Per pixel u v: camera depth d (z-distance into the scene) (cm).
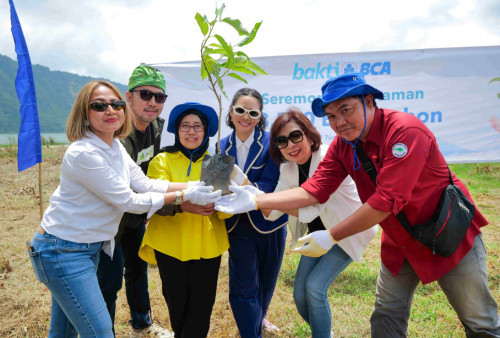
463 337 303
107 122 202
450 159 593
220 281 432
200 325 246
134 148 291
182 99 579
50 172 1069
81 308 193
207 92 578
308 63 582
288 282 422
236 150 295
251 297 263
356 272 439
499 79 573
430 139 195
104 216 205
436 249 194
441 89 580
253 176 286
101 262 262
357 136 202
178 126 249
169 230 239
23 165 412
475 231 206
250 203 232
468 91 579
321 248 206
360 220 196
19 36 427
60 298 195
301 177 270
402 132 188
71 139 209
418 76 580
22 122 417
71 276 192
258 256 284
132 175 238
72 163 194
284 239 297
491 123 581
